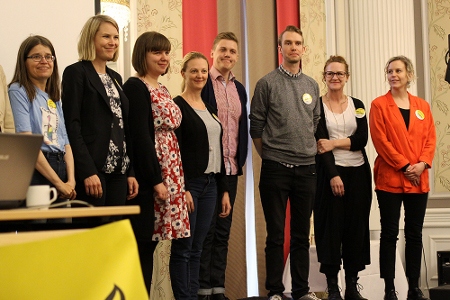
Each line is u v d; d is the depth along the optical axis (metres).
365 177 4.01
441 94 5.71
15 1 3.34
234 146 4.01
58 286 1.31
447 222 5.52
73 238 1.36
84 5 3.67
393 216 4.03
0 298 1.25
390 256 4.03
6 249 1.28
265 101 3.88
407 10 5.51
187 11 4.75
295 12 5.23
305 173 3.82
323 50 5.43
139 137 3.04
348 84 5.50
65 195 2.54
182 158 3.48
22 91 2.69
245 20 5.02
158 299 4.36
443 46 5.73
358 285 4.46
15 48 3.32
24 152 1.65
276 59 5.09
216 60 4.07
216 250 3.91
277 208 3.81
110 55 2.94
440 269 4.96
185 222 3.16
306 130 3.84
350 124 4.04
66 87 2.81
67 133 2.78
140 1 4.62
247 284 4.96
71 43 3.59
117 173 2.89
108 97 2.88
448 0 5.75
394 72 4.15
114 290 1.37
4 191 1.64
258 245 4.85
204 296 3.75
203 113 3.61
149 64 3.21
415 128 4.09
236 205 4.75
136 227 2.99
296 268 3.82
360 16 5.49
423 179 4.01
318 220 4.01
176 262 3.30
